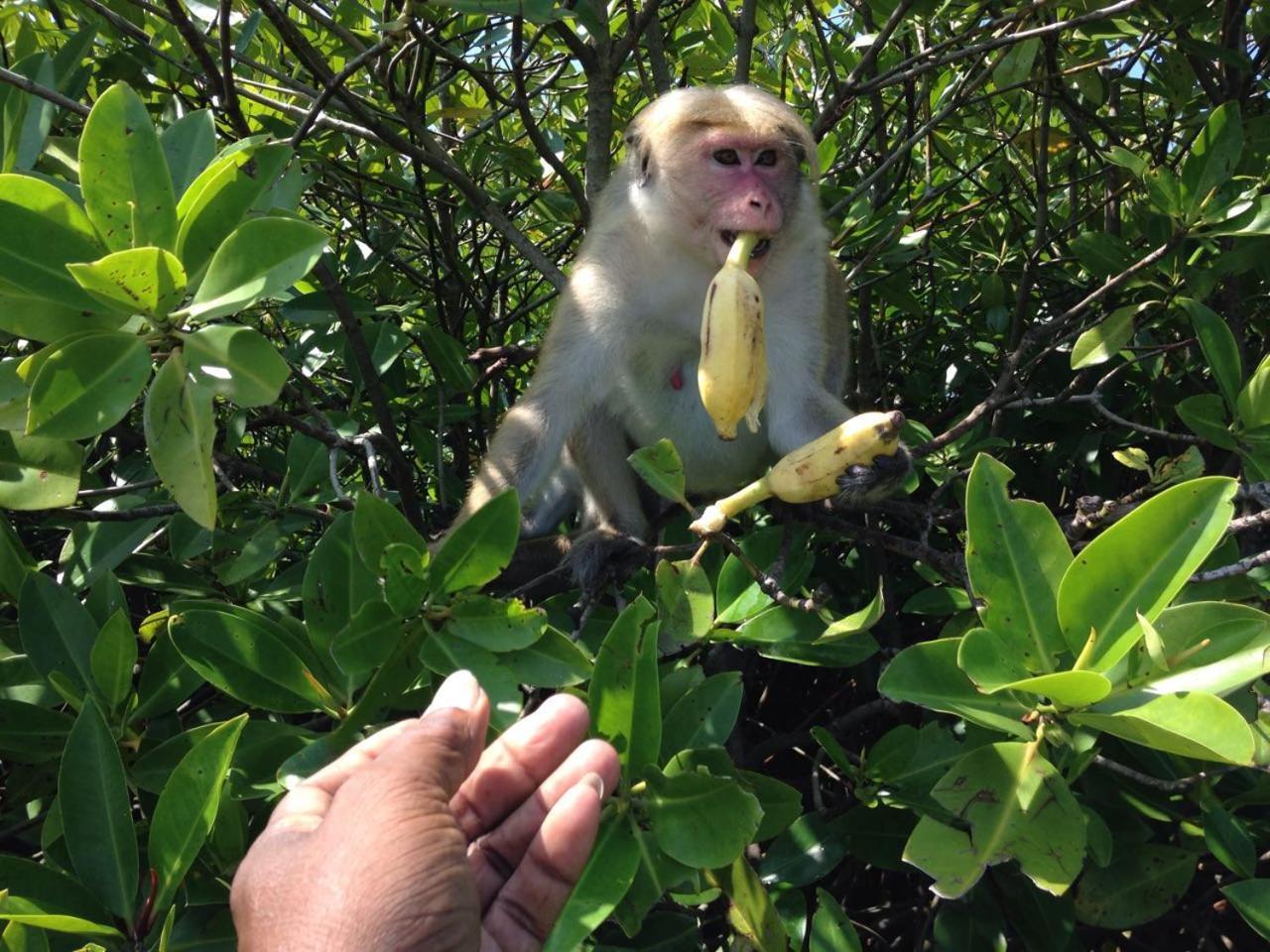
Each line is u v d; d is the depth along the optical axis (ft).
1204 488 1.66
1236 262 2.71
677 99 3.15
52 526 2.69
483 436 3.89
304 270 1.71
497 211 3.15
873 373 3.71
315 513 2.62
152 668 2.06
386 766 1.41
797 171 3.14
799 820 2.39
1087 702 1.58
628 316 3.22
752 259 3.00
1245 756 1.43
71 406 1.66
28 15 3.60
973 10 3.42
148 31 3.33
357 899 1.28
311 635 1.98
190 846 1.67
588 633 2.46
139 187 1.75
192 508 1.67
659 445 2.01
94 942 1.66
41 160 2.60
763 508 3.37
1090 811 2.04
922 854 1.61
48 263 1.72
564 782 1.65
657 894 1.74
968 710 1.69
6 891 1.57
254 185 1.80
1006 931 2.50
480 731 1.53
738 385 1.84
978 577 1.77
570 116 4.58
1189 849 2.26
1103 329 2.64
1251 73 3.30
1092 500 2.31
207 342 1.71
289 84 3.14
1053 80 3.21
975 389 3.56
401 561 1.77
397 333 3.02
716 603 2.27
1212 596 2.16
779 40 3.98
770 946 1.85
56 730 2.01
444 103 3.84
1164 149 3.47
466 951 1.34
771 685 3.39
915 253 3.44
